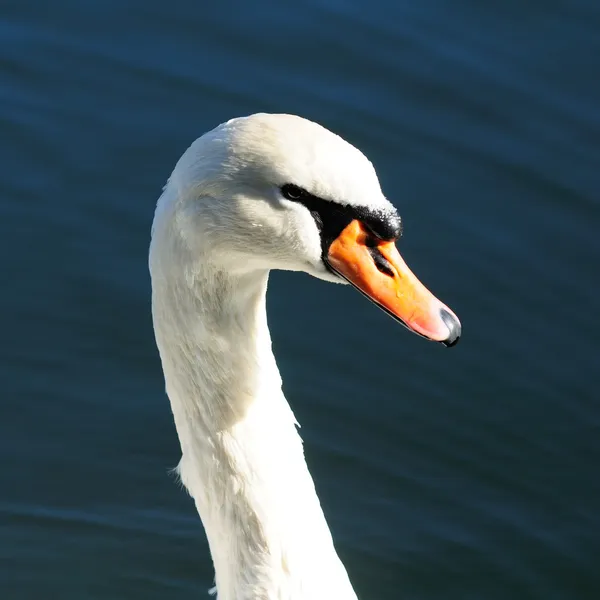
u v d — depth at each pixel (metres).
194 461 8.70
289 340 14.23
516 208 15.25
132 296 14.44
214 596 12.67
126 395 13.97
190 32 17.17
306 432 13.71
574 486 13.33
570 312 14.36
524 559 12.88
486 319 14.28
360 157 7.64
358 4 17.34
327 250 7.76
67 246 14.78
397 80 16.53
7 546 12.98
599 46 16.94
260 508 8.61
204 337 8.17
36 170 15.45
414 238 14.88
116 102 16.30
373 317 14.52
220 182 7.50
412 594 12.66
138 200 15.21
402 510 13.30
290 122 7.55
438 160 15.70
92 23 17.17
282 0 17.44
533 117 16.12
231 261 7.80
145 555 13.02
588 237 15.01
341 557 12.93
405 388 13.97
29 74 16.50
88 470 13.54
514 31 17.12
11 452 13.55
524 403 13.84
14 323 14.20
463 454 13.56
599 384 13.88
